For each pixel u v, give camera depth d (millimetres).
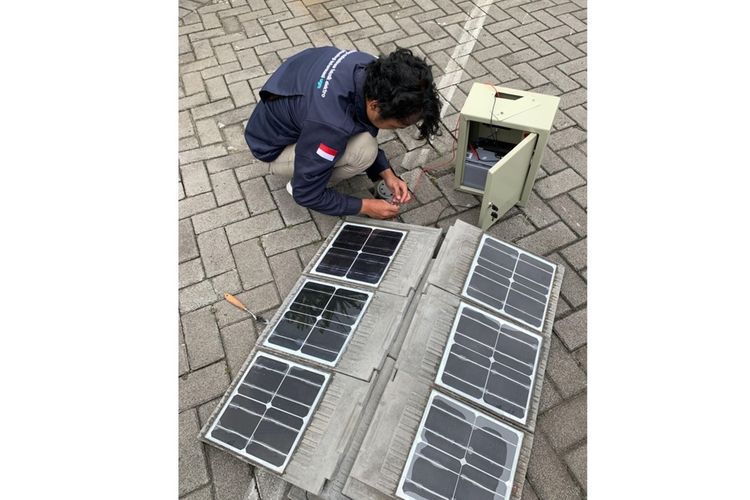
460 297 2086
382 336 1957
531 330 2074
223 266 2580
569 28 3955
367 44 3971
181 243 2691
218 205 2865
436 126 1854
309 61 2123
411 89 1696
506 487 1670
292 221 2760
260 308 2404
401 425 1731
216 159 3127
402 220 2701
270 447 1765
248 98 3557
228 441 1826
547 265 2318
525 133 2430
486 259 2240
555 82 3465
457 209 2738
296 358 1981
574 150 2992
